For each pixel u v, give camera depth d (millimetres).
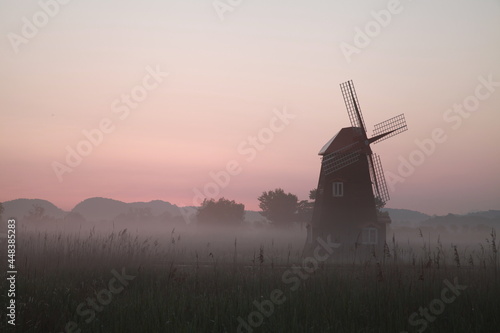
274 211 166625
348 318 19625
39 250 32781
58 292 22328
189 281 26406
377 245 57000
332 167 60125
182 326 17969
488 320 19688
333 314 19719
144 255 32469
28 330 17859
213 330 18016
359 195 58844
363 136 60156
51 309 20250
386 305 20969
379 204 61062
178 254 41969
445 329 18906
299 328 18219
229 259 40188
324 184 60375
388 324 18984
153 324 18188
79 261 29531
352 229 57938
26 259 27391
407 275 26391
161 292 22953
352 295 22172
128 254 31641
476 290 23031
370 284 24516
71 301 21578
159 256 35562
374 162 60844
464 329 18469
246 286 24750
